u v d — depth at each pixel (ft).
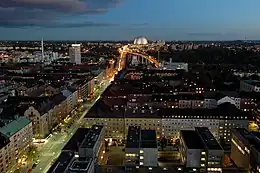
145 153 621.31
